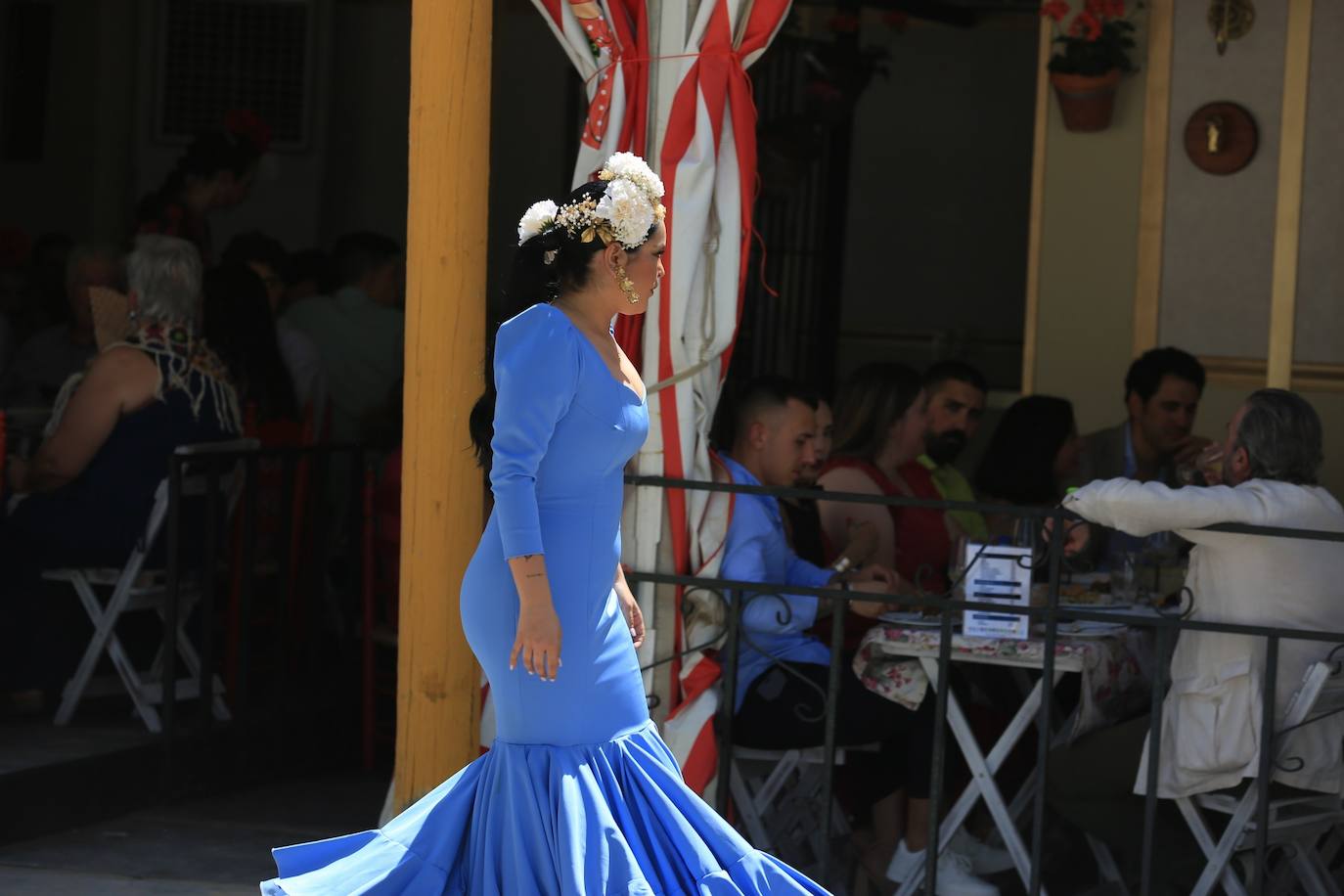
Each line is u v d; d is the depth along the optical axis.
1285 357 12.88
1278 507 7.51
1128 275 13.33
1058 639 7.97
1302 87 12.76
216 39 18.62
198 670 10.32
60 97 18.50
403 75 19.05
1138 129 13.25
